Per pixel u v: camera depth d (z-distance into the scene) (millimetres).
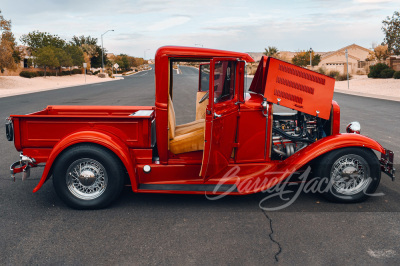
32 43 55625
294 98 4645
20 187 5305
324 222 4066
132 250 3432
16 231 3838
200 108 5535
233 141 4539
